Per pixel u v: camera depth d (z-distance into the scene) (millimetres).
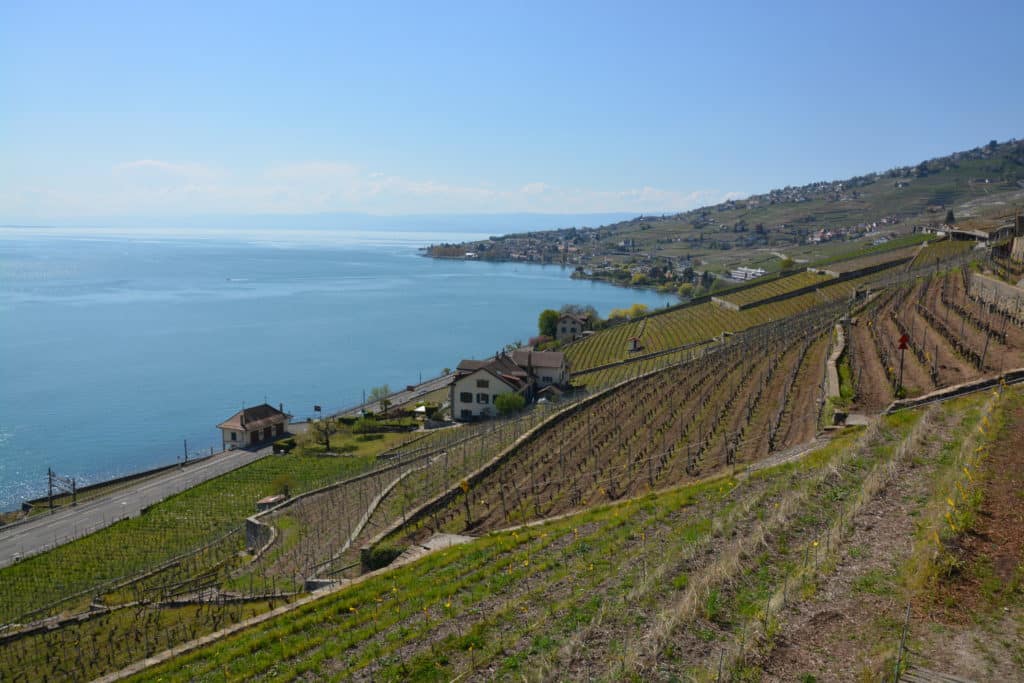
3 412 98438
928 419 26562
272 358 138000
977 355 38188
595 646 14930
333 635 21016
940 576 14773
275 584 33531
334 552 35719
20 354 135875
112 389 111875
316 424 80312
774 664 12656
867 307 70875
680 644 13945
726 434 40281
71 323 173000
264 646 21672
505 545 26078
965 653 12297
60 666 29188
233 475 65688
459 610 19969
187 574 41156
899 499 19734
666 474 34969
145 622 32531
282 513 48219
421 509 36844
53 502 63250
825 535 18484
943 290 65250
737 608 15375
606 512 28125
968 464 19906
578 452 43250
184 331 165375
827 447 28281
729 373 59125
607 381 89375
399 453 66188
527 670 14633
